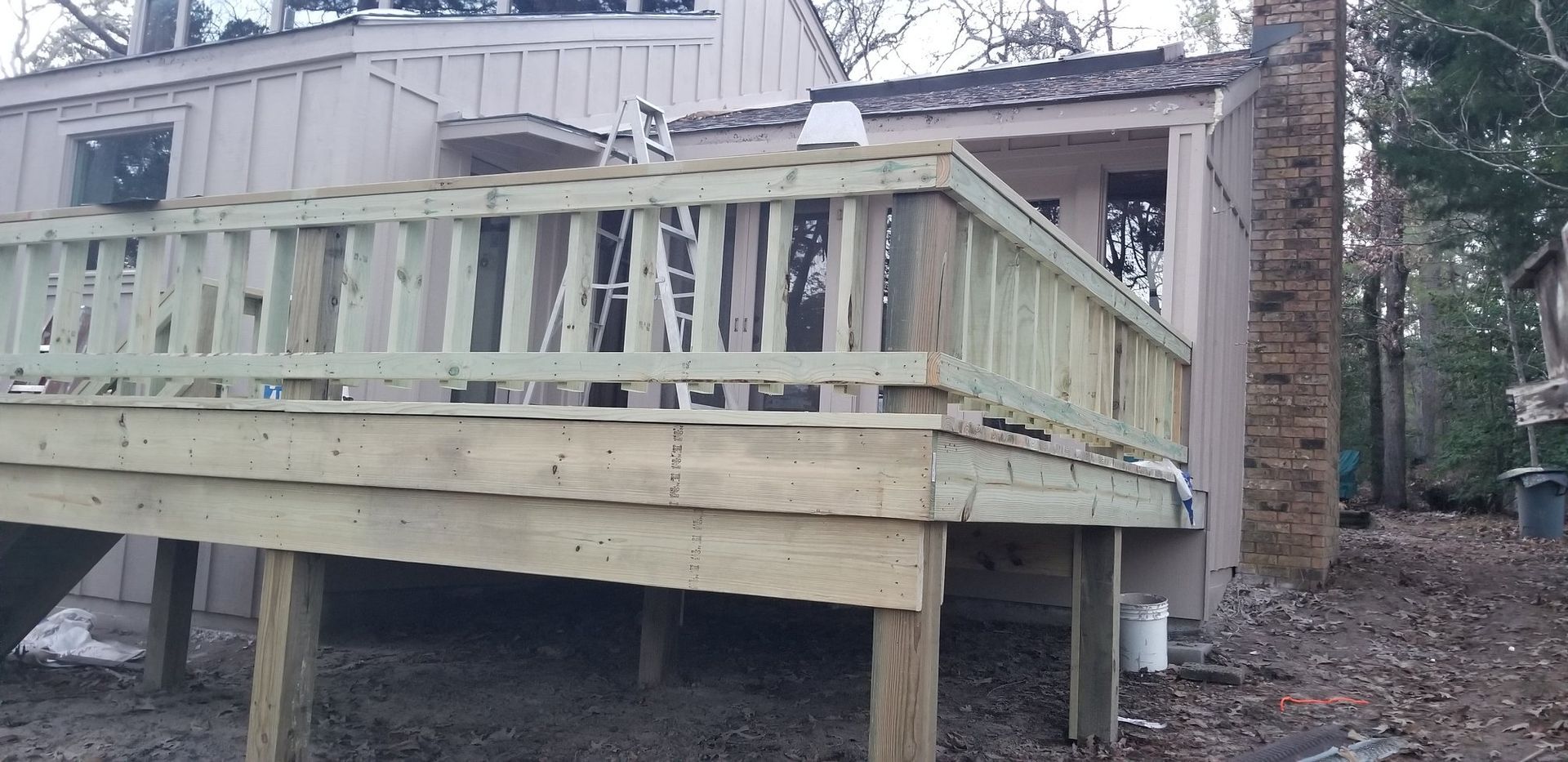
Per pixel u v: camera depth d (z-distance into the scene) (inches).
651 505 121.3
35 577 206.2
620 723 191.8
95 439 160.2
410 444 136.4
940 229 112.4
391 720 191.3
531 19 310.7
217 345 154.6
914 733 106.3
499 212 135.8
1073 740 184.4
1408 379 1073.5
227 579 260.1
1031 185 309.9
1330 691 221.9
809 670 232.4
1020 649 252.2
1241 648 256.8
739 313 315.3
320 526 142.2
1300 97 322.7
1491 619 278.2
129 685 215.2
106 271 165.2
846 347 114.7
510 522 130.4
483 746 178.9
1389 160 450.0
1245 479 315.9
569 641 254.8
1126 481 192.7
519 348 134.7
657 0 393.1
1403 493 733.9
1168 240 263.3
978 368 119.5
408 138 272.1
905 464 108.0
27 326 171.5
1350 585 313.0
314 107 263.0
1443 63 457.4
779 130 304.0
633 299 127.8
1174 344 241.0
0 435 168.2
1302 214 318.7
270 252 151.9
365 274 146.6
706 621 275.9
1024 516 135.2
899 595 107.7
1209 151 268.4
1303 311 315.0
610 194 129.4
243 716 192.4
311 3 308.0
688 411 119.7
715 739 183.0
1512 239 441.4
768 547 115.0
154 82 289.4
